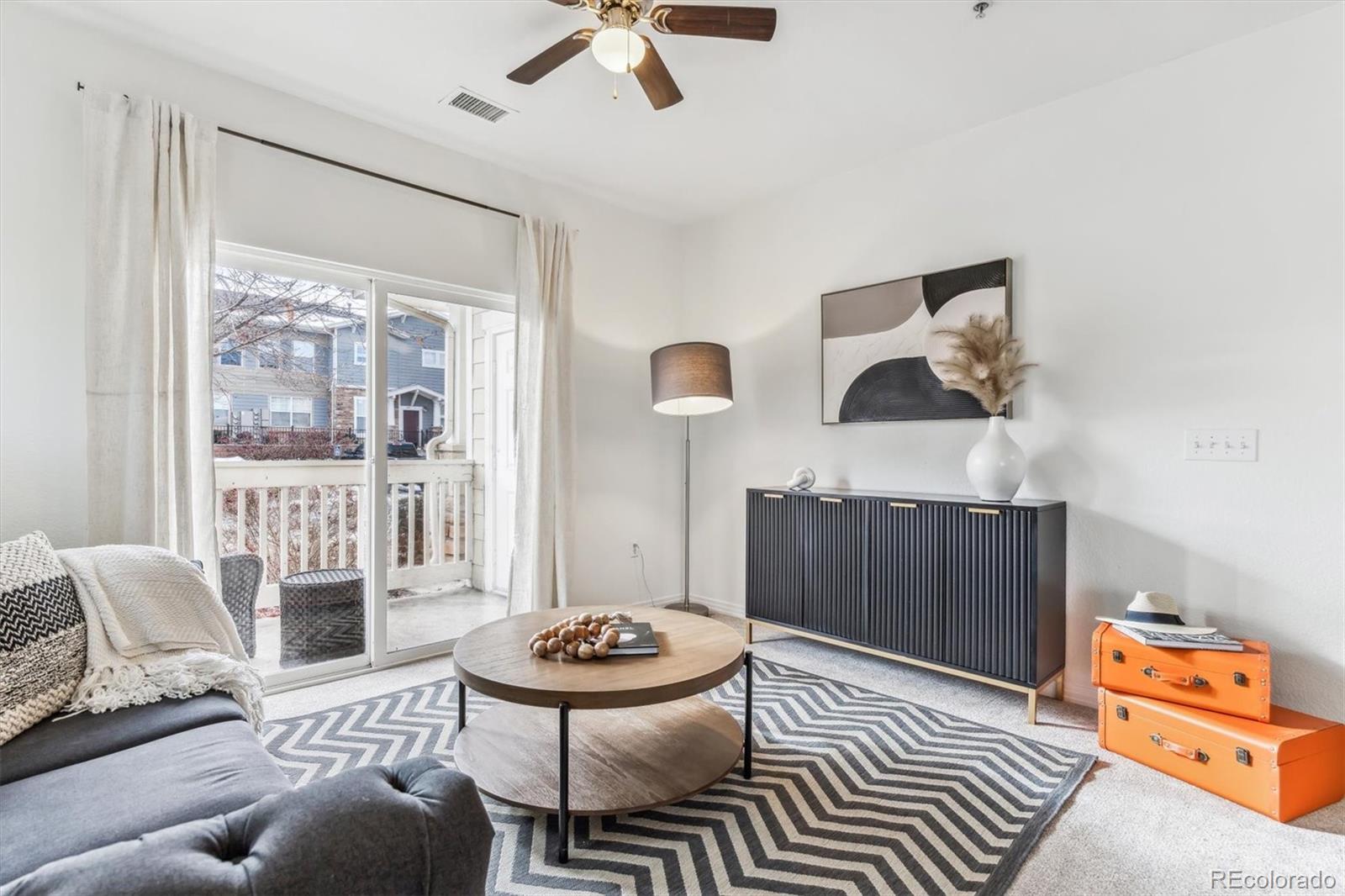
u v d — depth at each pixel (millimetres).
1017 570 2484
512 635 2162
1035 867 1614
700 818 1824
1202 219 2400
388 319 3109
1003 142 2918
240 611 2748
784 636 3639
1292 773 1827
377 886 828
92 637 1642
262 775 1295
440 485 3318
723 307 4148
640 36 1881
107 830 1078
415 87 2701
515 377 3469
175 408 2375
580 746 2016
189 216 2441
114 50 2357
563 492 3602
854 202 3475
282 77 2631
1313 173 2180
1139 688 2178
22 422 2193
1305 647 2188
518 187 3527
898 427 3291
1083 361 2688
